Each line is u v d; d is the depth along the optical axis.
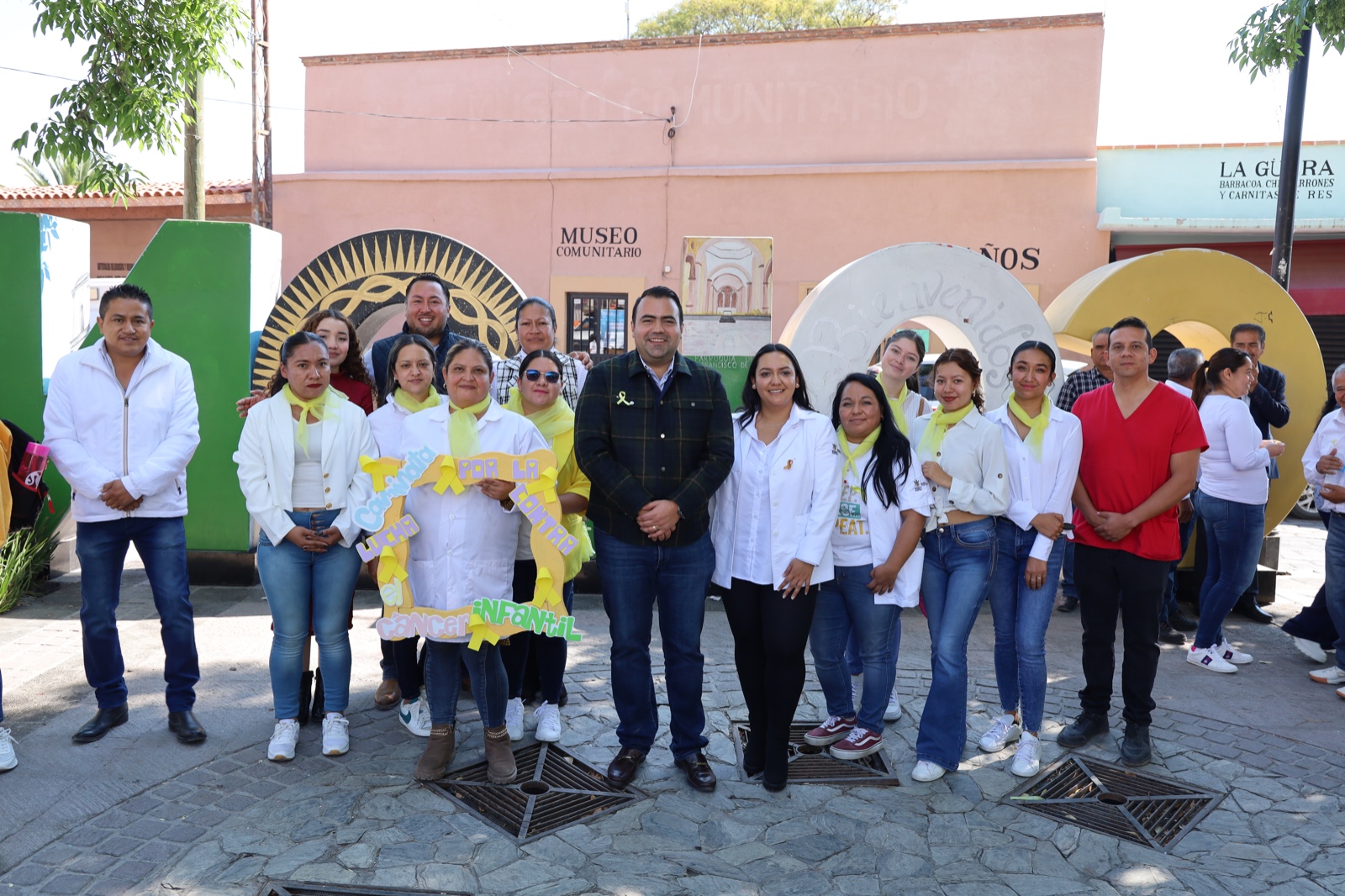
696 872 3.08
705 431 3.58
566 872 3.05
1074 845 3.31
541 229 15.07
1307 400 6.74
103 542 3.91
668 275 14.77
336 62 15.43
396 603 3.52
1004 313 6.33
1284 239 7.78
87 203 15.40
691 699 3.70
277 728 3.86
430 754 3.69
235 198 15.66
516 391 4.27
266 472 3.78
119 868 3.00
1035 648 3.90
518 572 4.13
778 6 25.38
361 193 15.38
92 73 8.15
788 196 14.31
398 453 3.76
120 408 3.92
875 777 3.82
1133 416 3.99
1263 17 7.29
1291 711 4.61
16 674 4.72
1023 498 3.91
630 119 14.87
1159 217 13.73
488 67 15.16
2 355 6.70
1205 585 5.30
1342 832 3.43
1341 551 4.90
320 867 3.03
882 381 5.09
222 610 5.98
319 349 3.81
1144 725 4.04
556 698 4.14
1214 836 3.39
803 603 3.59
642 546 3.57
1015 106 13.75
